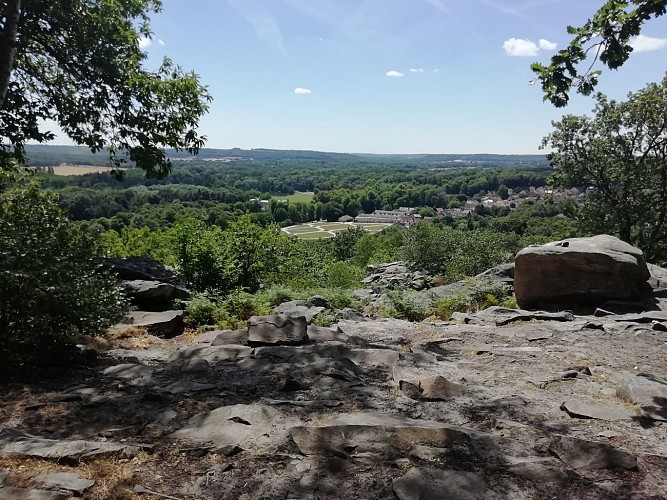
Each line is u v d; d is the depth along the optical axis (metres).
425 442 3.62
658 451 3.67
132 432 3.95
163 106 11.15
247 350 6.34
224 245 14.68
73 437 3.86
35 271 5.20
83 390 4.87
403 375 5.36
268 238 16.02
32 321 5.26
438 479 3.15
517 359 6.16
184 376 5.43
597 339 7.13
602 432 3.98
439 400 4.64
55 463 3.36
